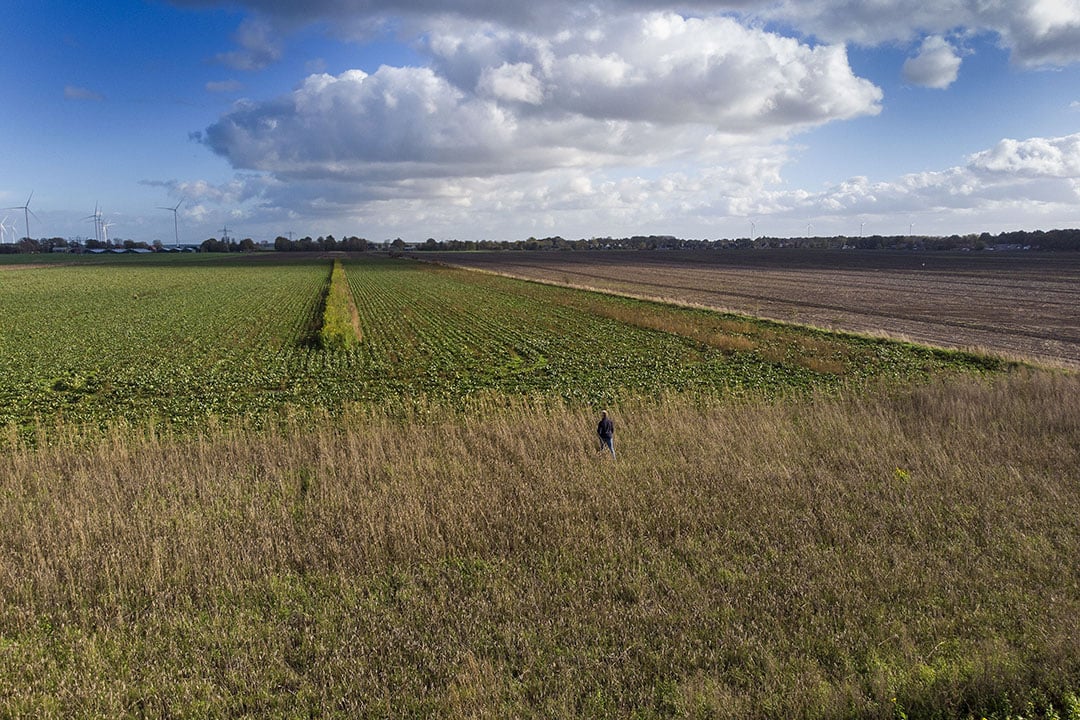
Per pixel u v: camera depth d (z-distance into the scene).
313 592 8.17
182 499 10.93
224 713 6.06
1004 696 6.01
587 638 7.09
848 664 6.50
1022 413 15.34
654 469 11.83
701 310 45.69
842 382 23.33
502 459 12.75
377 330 39.41
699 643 6.96
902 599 7.79
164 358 30.03
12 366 27.84
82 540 9.12
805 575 8.30
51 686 6.49
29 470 12.54
